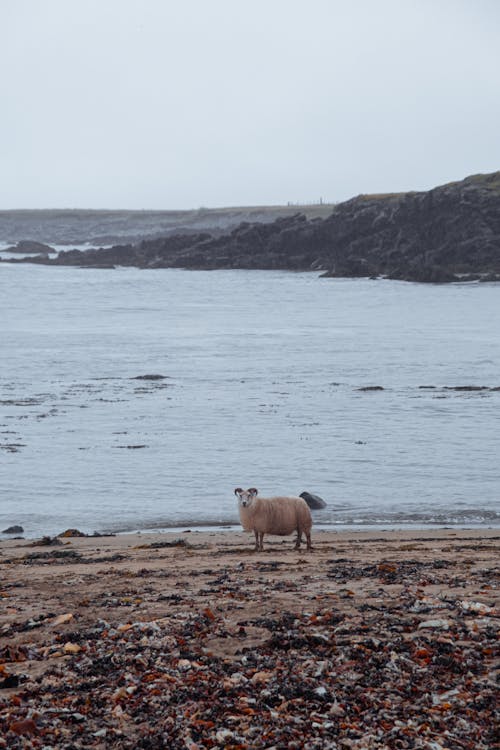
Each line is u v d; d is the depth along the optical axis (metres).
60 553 19.97
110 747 6.91
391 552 18.30
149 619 10.52
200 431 42.06
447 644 9.07
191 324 101.88
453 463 35.31
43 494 30.55
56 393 53.41
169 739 7.00
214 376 61.34
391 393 54.06
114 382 58.22
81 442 39.44
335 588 12.31
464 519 26.88
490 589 12.02
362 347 79.56
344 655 8.79
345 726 7.20
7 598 12.48
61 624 10.46
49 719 7.38
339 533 24.08
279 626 9.93
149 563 16.97
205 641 9.45
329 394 53.66
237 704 7.64
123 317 110.69
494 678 8.16
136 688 8.01
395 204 199.88
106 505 28.95
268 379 60.06
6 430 41.97
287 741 6.93
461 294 149.38
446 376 61.75
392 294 149.75
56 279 185.38
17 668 8.75
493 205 183.25
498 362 69.19
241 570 14.90
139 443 39.22
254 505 18.52
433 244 188.38
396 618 10.21
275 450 37.84
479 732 7.10
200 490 30.98
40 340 84.00
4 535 25.34
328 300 137.75
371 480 32.50
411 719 7.32
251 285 168.62
